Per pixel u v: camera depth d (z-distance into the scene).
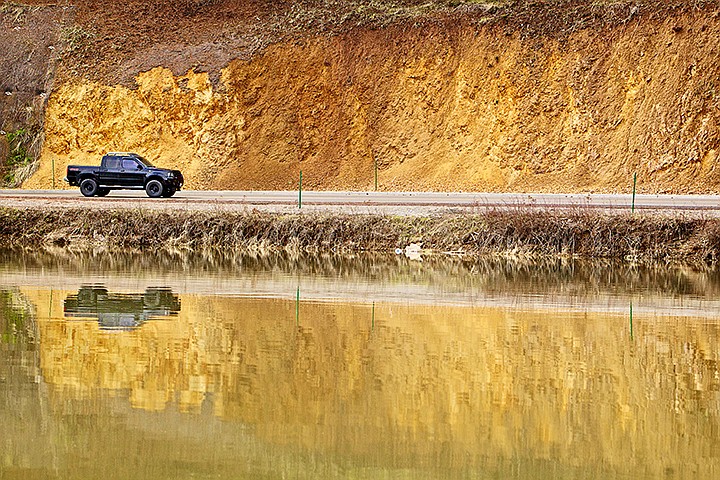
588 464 13.49
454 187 52.44
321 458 13.67
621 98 51.78
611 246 34.47
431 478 12.97
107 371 18.12
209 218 38.19
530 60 53.69
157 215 38.72
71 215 39.81
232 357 19.22
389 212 37.75
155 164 58.19
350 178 55.22
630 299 26.70
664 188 48.91
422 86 56.06
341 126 56.81
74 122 60.28
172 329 21.86
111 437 14.48
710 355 19.81
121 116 59.59
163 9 65.12
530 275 31.20
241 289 27.95
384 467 13.32
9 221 39.78
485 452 13.96
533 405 16.19
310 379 17.56
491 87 54.19
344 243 36.75
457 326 22.56
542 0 56.84
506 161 52.56
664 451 14.07
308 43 58.75
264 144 57.00
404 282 29.62
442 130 55.00
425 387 17.16
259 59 58.78
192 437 14.45
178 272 31.50
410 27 57.47
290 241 37.00
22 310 24.19
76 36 64.06
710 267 32.84
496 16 55.91
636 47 52.16
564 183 50.84
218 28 62.47
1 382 17.27
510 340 21.03
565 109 52.56
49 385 17.09
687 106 50.22
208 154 57.28
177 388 16.94
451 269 32.44
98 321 22.80
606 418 15.55
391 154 55.44
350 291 27.72
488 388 17.12
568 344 20.69
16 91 62.97
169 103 58.81
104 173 45.06
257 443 14.27
